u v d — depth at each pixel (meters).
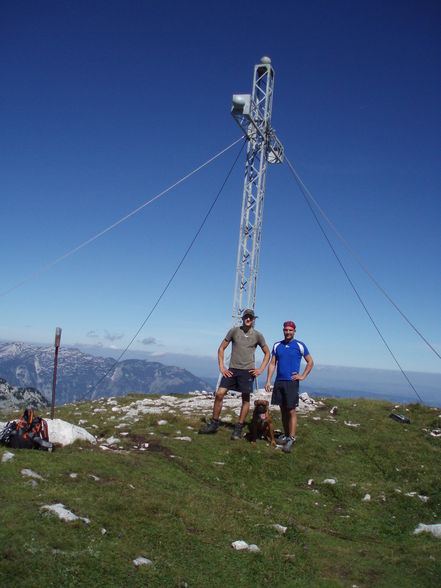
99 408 20.25
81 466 9.29
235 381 14.30
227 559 6.98
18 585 5.24
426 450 14.84
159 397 23.06
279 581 6.73
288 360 13.91
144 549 6.68
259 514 9.18
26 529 6.25
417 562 7.84
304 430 15.73
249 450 13.01
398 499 10.88
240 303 24.30
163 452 12.38
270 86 25.61
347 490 11.27
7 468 8.27
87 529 6.70
